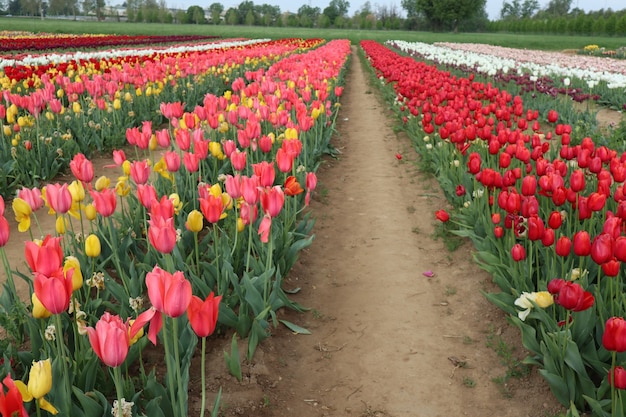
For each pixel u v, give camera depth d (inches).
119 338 89.8
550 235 160.9
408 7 5684.1
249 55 957.8
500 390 160.1
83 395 116.1
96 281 161.0
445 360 175.9
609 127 441.4
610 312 156.6
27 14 6156.5
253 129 240.7
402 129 517.7
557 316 169.3
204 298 168.2
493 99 454.6
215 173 276.5
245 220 176.6
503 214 222.4
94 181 363.9
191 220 156.6
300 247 214.4
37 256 103.1
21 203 145.3
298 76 520.1
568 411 133.3
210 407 146.9
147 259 192.2
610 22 3250.5
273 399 155.8
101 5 5649.6
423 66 738.8
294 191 176.4
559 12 5915.4
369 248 266.1
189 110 587.5
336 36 2989.7
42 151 354.9
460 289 219.9
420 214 308.7
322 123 422.9
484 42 2610.7
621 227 168.7
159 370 159.2
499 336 185.2
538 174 211.2
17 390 82.4
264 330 177.0
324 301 216.2
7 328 149.6
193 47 1434.5
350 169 410.6
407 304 211.9
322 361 177.0
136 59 865.5
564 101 561.0
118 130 447.2
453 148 340.5
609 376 131.7
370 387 163.9
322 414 152.6
